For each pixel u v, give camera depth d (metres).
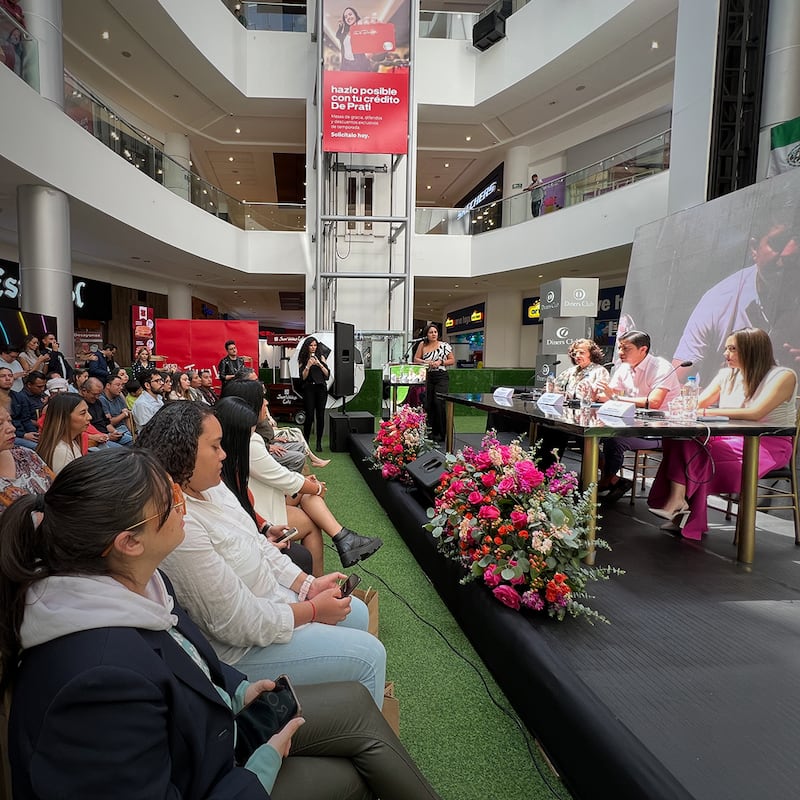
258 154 13.23
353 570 2.65
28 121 5.27
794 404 3.06
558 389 3.92
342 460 5.54
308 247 10.26
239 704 0.97
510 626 1.62
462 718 1.53
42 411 4.08
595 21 8.48
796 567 2.19
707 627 1.63
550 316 6.60
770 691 1.29
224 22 9.40
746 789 0.96
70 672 0.59
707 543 2.51
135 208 7.76
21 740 0.59
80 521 0.67
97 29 8.17
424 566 2.58
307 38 10.14
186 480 1.27
